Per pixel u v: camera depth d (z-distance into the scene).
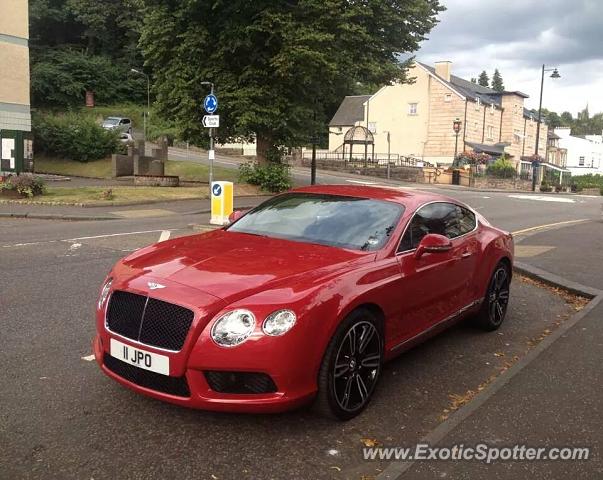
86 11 68.00
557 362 5.07
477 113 53.91
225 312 3.50
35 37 67.50
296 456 3.47
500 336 6.02
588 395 4.38
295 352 3.52
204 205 18.67
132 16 68.19
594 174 84.44
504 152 56.09
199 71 22.72
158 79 24.17
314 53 20.55
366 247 4.52
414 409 4.20
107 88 64.62
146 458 3.41
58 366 4.79
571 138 86.31
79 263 9.01
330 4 21.06
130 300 3.80
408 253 4.63
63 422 3.83
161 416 3.95
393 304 4.32
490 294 6.04
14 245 10.59
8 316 6.13
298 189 5.79
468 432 3.77
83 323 5.95
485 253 5.83
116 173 30.66
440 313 5.12
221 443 3.61
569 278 8.44
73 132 34.69
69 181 27.31
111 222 14.52
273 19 20.89
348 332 3.87
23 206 16.72
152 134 50.12
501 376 4.72
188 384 3.51
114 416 3.93
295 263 4.07
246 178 24.23
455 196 28.41
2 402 4.11
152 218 15.52
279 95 22.77
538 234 13.64
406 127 54.16
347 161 46.88
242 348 3.45
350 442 3.66
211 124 17.89
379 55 24.34
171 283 3.74
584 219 19.80
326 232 4.77
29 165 20.53
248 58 22.72
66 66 61.47
